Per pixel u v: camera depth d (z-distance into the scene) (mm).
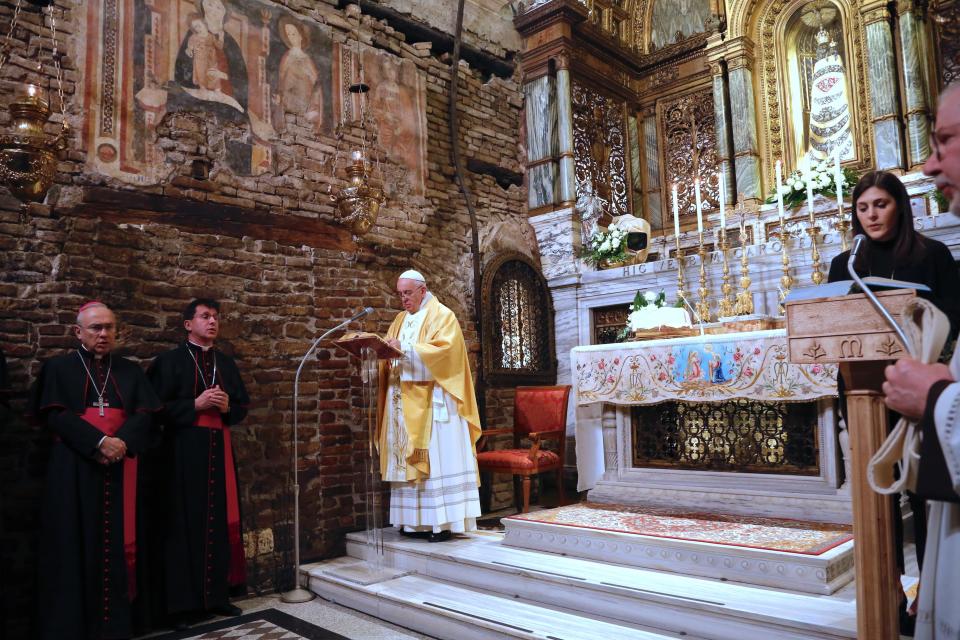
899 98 6574
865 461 1743
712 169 7727
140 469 3832
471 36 6680
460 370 4480
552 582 3318
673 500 4109
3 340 3596
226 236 4543
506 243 6641
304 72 5160
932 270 2307
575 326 6633
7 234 3670
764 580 2971
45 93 3893
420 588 3775
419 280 4652
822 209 6297
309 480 4711
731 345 3734
